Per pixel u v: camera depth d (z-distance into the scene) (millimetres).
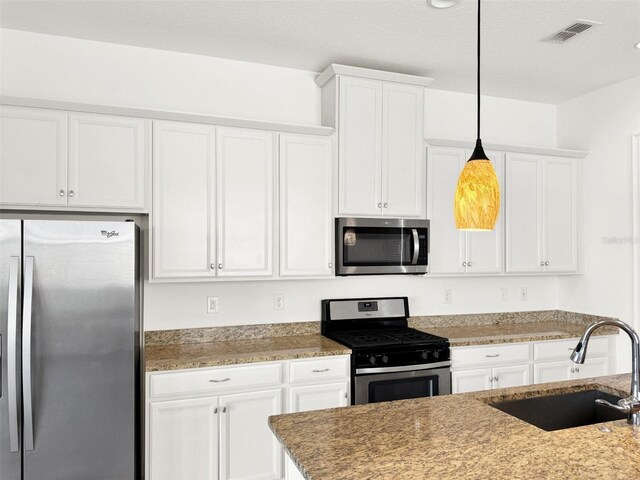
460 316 3916
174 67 3131
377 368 2959
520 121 4125
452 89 3850
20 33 2824
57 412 2260
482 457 1387
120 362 2375
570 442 1500
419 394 3078
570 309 4137
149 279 2785
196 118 2859
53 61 2883
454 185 3564
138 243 2758
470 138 3951
